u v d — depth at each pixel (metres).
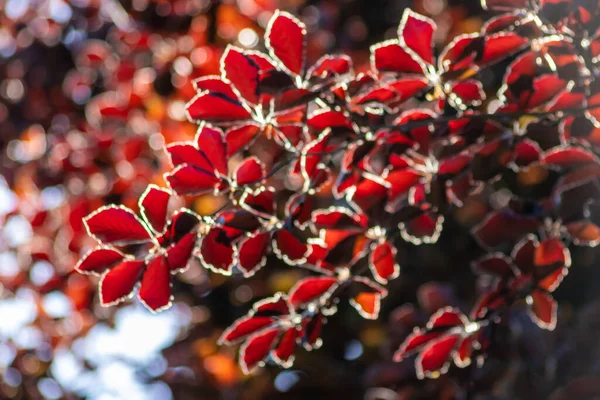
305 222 1.97
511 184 2.36
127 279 1.88
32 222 2.93
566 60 1.96
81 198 2.70
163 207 1.88
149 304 1.90
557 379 2.38
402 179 2.00
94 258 1.88
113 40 3.19
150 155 2.66
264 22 3.15
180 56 2.67
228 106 1.91
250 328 1.99
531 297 2.03
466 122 1.97
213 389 3.32
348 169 1.98
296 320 2.00
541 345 2.39
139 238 1.88
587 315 2.45
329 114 1.94
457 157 1.99
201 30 2.80
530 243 2.02
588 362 2.39
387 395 2.47
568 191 2.02
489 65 1.96
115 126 2.79
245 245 1.94
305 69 1.92
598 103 1.96
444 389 2.33
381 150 1.98
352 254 2.01
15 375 3.14
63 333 3.07
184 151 1.90
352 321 3.38
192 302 3.56
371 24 3.83
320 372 3.30
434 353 2.06
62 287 2.86
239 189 1.92
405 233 2.02
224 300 3.55
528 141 1.99
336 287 2.01
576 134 1.99
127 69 2.87
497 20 1.96
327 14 3.76
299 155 1.94
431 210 2.01
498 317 2.06
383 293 2.03
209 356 3.33
